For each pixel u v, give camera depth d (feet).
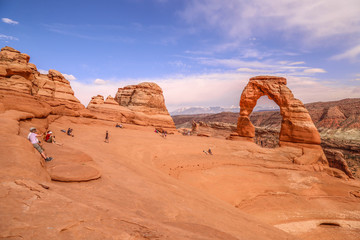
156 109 165.99
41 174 18.70
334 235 47.52
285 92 109.40
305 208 58.08
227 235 15.19
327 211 57.26
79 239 8.10
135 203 19.62
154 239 9.78
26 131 34.37
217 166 74.23
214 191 57.72
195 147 92.94
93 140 72.33
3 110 48.21
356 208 59.77
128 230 10.18
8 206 9.27
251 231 24.17
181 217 19.25
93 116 119.96
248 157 88.48
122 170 36.55
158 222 14.70
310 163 87.45
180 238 10.84
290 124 103.19
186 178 60.44
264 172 74.28
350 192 68.49
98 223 10.05
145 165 54.34
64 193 15.34
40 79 104.63
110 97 146.51
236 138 126.31
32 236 7.45
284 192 64.54
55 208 10.39
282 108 108.37
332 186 71.31
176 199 27.30
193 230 14.90
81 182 22.59
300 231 48.06
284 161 87.86
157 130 136.05
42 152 25.43
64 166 24.39
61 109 101.24
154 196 24.82
